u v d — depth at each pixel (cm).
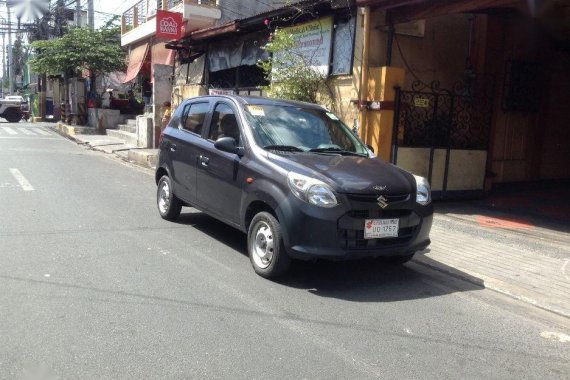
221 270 559
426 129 981
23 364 345
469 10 815
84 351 366
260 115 623
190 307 454
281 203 510
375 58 962
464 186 1051
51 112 3819
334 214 491
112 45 2652
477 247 703
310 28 1097
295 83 1066
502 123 1152
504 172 1176
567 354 411
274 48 1069
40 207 826
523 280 573
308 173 513
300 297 496
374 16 950
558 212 971
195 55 1720
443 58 1046
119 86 3120
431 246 700
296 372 354
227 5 1825
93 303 450
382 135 923
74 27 2723
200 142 680
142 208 866
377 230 510
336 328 431
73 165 1388
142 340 387
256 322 432
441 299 519
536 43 1170
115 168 1394
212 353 373
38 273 518
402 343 412
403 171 583
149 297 471
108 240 653
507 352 409
